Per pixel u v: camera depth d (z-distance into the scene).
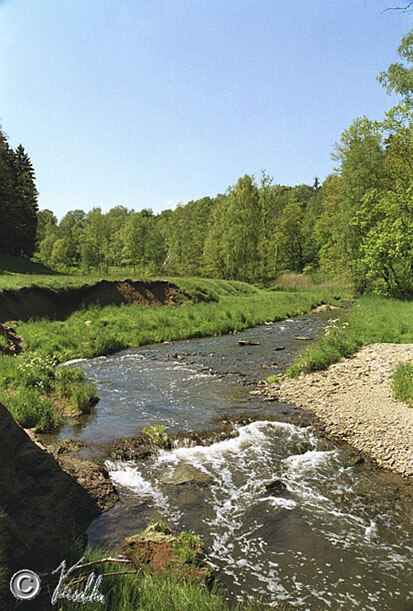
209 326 23.56
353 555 5.30
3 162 52.34
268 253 66.75
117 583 4.28
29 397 9.65
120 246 77.44
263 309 31.48
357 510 6.34
